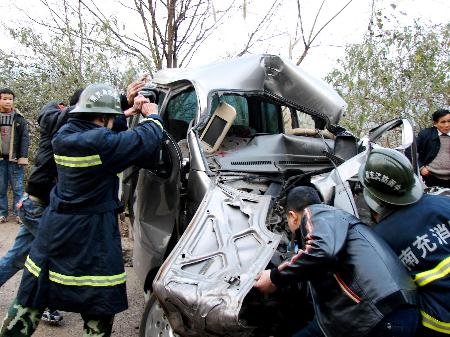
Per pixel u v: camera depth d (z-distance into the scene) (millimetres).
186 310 2576
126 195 4633
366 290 2197
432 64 6562
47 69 8141
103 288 2877
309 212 2449
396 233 2389
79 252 2877
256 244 2824
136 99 3309
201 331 2553
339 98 4375
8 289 4785
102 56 7867
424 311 2230
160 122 3109
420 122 6758
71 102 3801
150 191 3953
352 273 2244
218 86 3922
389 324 2156
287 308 2820
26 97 8102
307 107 4387
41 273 2910
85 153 2824
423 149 5531
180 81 4113
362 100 6715
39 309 3018
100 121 3035
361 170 2654
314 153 4277
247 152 4039
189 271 2734
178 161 3553
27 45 8000
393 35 6730
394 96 6637
